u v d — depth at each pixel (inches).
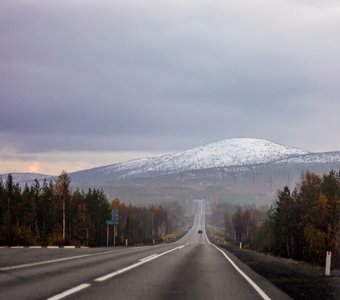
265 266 1282.0
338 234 3292.3
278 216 4163.4
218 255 1865.2
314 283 853.8
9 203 4328.3
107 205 5684.1
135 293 664.4
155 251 2065.7
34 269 964.6
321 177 4018.2
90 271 958.4
